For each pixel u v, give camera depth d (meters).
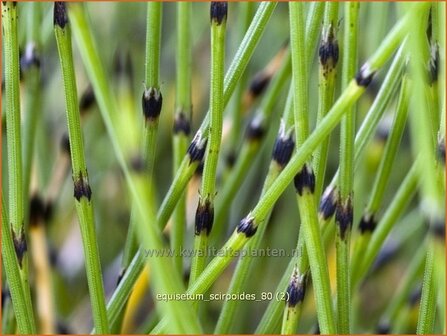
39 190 0.10
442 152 0.06
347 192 0.07
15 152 0.07
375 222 0.08
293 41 0.06
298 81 0.06
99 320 0.07
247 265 0.08
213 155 0.07
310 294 0.11
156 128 0.08
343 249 0.07
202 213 0.07
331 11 0.07
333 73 0.07
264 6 0.07
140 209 0.05
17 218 0.07
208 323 0.11
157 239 0.05
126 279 0.08
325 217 0.07
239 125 0.11
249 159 0.10
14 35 0.07
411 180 0.08
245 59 0.07
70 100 0.07
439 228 0.06
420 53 0.05
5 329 0.09
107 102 0.05
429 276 0.07
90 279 0.07
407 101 0.07
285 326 0.07
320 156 0.07
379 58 0.06
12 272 0.07
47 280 0.10
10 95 0.07
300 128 0.06
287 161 0.07
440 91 0.07
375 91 0.11
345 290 0.07
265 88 0.11
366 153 0.11
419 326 0.07
